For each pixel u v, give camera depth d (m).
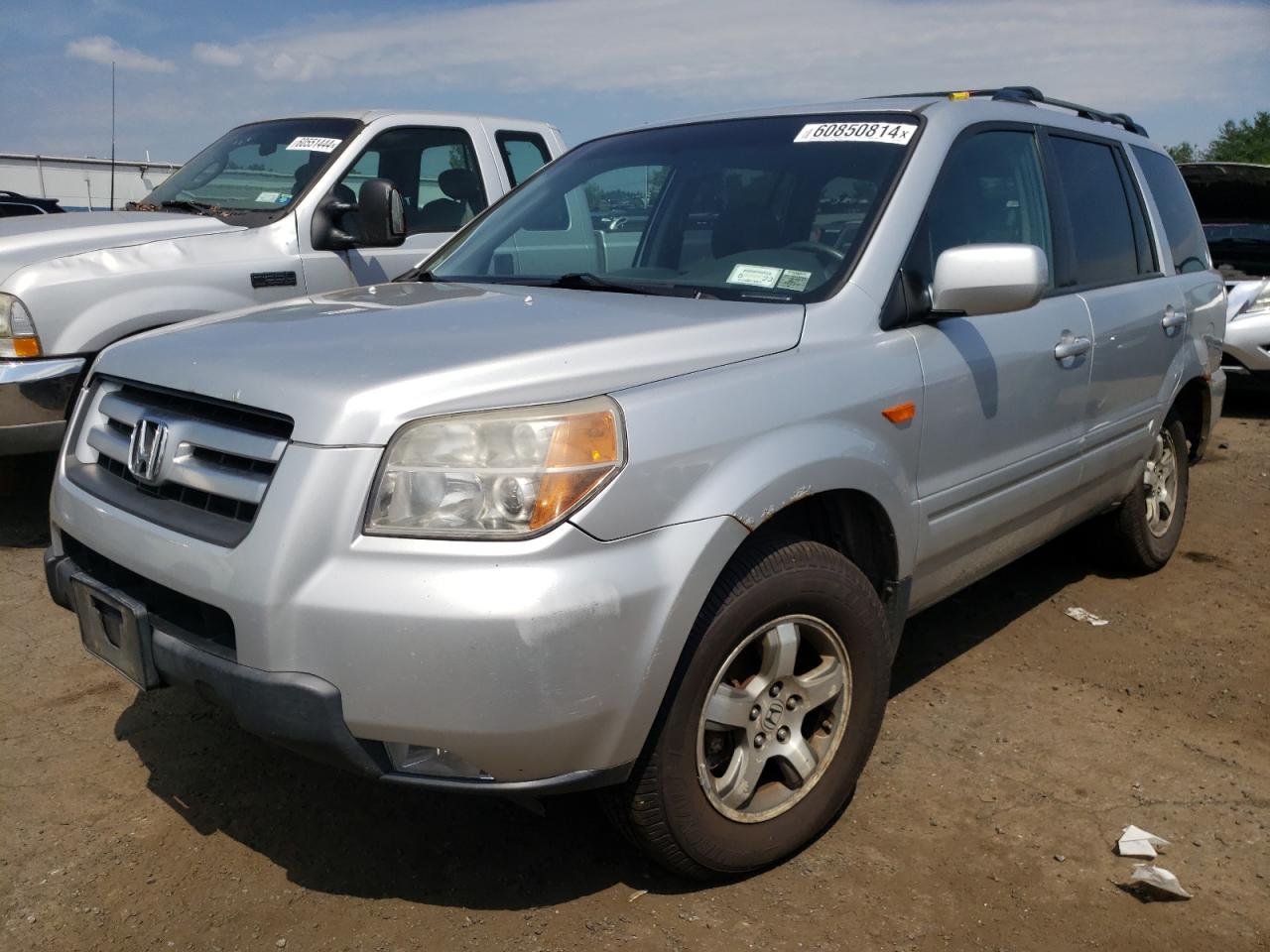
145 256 5.14
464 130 6.58
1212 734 3.45
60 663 3.84
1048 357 3.50
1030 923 2.52
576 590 2.13
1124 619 4.41
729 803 2.57
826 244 3.04
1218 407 5.14
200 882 2.64
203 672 2.28
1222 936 2.49
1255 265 8.98
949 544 3.18
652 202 3.49
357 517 2.13
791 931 2.47
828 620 2.68
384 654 2.09
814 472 2.55
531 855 2.75
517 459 2.16
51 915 2.50
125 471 2.68
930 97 3.61
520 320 2.65
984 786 3.10
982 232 3.39
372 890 2.62
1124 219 4.34
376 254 5.96
